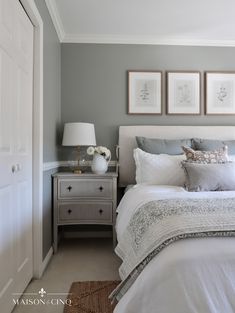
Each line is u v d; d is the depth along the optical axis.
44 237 2.31
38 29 2.10
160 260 1.07
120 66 3.24
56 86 2.92
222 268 1.00
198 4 2.50
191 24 2.90
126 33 3.12
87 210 2.72
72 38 3.17
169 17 2.75
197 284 0.97
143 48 3.26
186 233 1.12
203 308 0.94
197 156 2.51
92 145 2.97
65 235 3.15
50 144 2.59
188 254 1.03
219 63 3.32
